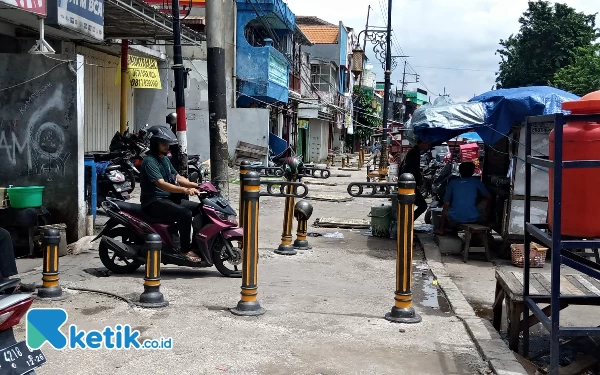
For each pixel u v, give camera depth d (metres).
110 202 7.37
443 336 5.60
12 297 3.29
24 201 8.18
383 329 5.72
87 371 4.49
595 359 5.12
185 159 12.30
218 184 11.40
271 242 10.17
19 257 8.27
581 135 4.56
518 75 38.84
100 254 7.36
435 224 11.19
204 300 6.41
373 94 60.06
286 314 6.06
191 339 5.22
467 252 9.48
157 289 6.14
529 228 5.29
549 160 4.74
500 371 4.70
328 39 46.16
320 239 10.75
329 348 5.16
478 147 22.28
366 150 58.72
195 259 7.40
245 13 24.50
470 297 7.49
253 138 23.33
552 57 37.75
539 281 5.99
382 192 6.67
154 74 19.89
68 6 9.84
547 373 5.08
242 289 6.02
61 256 8.40
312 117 37.47
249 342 5.21
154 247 6.10
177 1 12.16
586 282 6.01
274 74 25.97
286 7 27.73
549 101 9.12
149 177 7.23
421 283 7.89
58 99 8.81
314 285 7.37
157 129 7.33
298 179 9.40
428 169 19.61
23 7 8.44
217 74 11.31
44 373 4.43
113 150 14.50
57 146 8.86
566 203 4.71
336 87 44.97
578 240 4.54
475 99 10.09
